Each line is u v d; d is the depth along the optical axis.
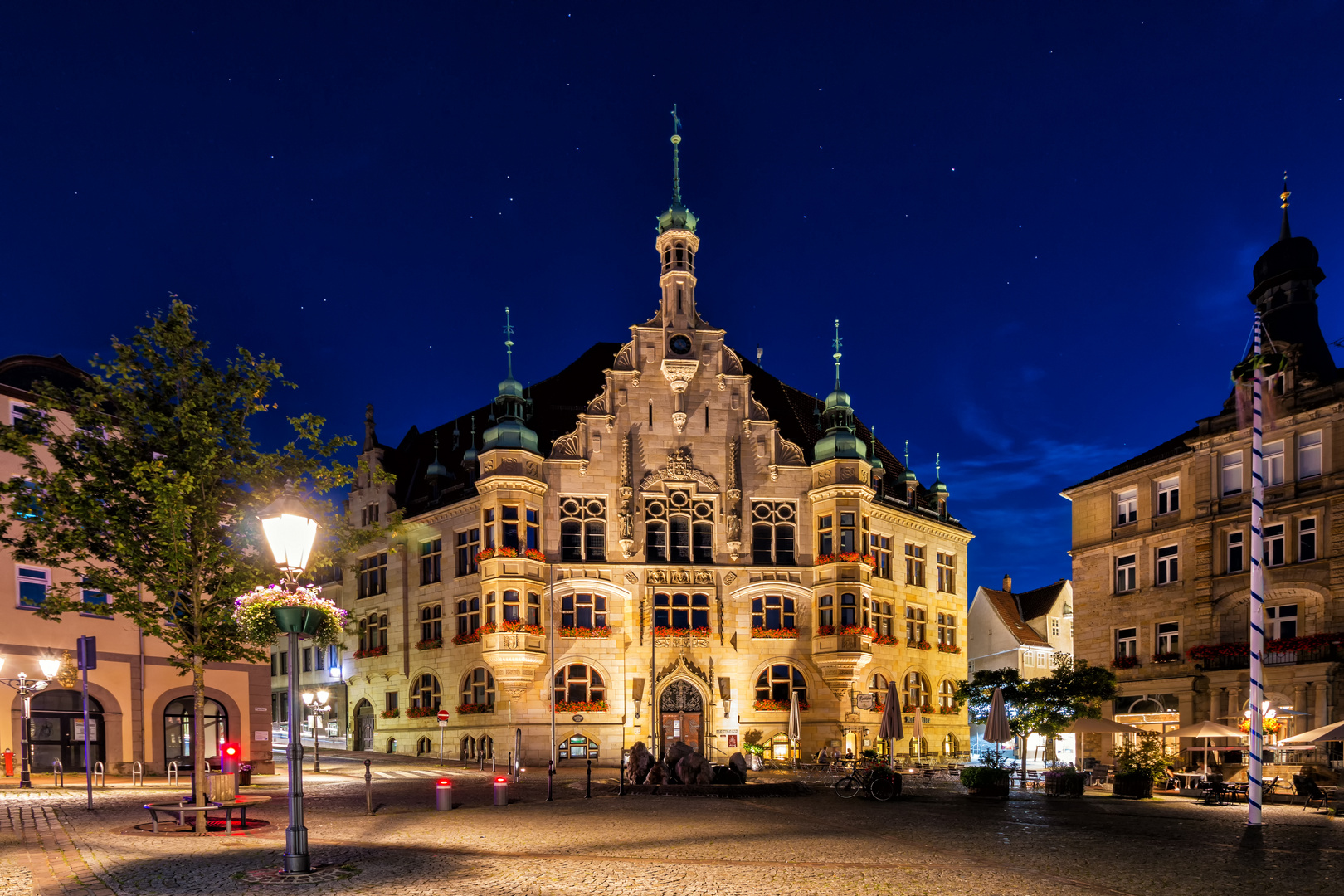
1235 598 36.34
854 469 47.59
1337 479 33.72
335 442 20.52
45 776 28.86
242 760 30.59
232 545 19.59
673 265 49.47
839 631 45.84
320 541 20.45
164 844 15.38
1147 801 27.42
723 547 47.44
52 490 17.97
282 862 13.44
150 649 32.03
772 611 47.38
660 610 46.22
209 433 18.78
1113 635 41.50
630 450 47.56
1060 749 62.06
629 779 30.38
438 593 48.91
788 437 52.31
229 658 19.03
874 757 34.00
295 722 12.74
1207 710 36.69
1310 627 34.06
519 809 22.72
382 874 12.53
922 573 54.03
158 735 31.86
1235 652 35.22
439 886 11.77
